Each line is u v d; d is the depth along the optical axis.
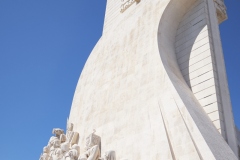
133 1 18.44
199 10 14.87
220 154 9.79
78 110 18.25
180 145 10.61
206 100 12.54
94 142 14.52
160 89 12.67
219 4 16.59
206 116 11.86
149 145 11.75
